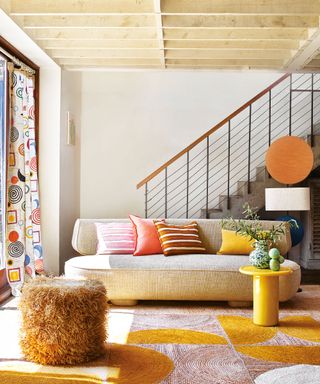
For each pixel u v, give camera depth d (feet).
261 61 18.95
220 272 14.52
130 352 10.48
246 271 12.51
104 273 14.64
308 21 14.73
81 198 23.48
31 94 17.83
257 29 15.92
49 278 11.12
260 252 12.93
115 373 9.25
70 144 20.51
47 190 18.49
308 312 14.06
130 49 17.71
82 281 10.82
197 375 9.15
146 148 23.61
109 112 23.54
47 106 18.67
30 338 9.78
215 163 23.61
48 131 18.60
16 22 13.98
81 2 13.61
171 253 15.79
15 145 15.98
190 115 23.65
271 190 16.25
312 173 23.41
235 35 15.97
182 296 14.58
